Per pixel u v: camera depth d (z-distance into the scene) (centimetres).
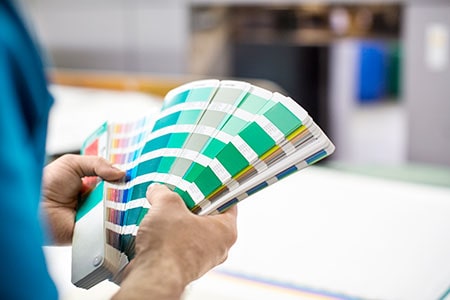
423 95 229
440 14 217
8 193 41
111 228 69
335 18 244
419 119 233
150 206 64
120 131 81
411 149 238
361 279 100
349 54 276
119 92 262
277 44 259
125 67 299
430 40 222
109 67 304
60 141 162
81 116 204
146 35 288
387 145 319
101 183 76
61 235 75
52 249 114
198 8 272
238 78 271
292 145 62
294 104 64
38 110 48
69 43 310
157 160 70
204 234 62
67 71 313
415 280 98
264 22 259
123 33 294
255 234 120
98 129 85
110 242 69
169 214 61
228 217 65
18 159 42
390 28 235
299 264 106
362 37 243
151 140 73
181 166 68
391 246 111
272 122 64
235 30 267
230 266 107
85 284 69
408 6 223
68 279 101
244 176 64
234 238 65
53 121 193
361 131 345
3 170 41
